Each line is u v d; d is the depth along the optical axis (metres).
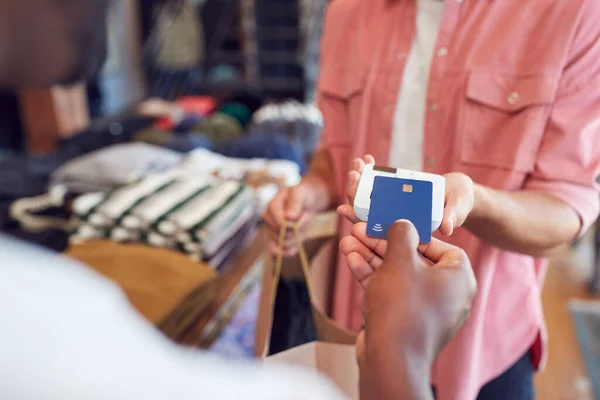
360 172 0.55
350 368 0.64
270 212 0.85
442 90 0.78
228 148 1.90
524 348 0.86
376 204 0.49
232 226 1.23
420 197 0.49
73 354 0.21
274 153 1.83
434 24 0.81
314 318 0.71
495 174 0.74
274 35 3.70
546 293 2.75
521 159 0.72
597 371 2.18
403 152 0.84
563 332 2.43
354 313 0.87
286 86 3.70
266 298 0.76
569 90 0.69
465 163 0.77
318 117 2.36
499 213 0.62
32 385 0.20
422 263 0.39
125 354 0.22
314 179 0.93
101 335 0.22
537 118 0.70
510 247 0.68
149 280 0.98
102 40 0.35
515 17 0.72
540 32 0.70
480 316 0.77
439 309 0.36
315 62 3.72
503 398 0.88
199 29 3.72
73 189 1.49
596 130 0.69
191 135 2.02
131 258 1.02
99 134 2.26
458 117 0.77
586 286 2.81
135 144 1.70
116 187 1.45
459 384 0.79
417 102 0.82
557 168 0.70
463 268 0.40
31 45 0.29
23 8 0.28
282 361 0.63
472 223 0.64
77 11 0.31
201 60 3.82
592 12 0.67
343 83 0.93
